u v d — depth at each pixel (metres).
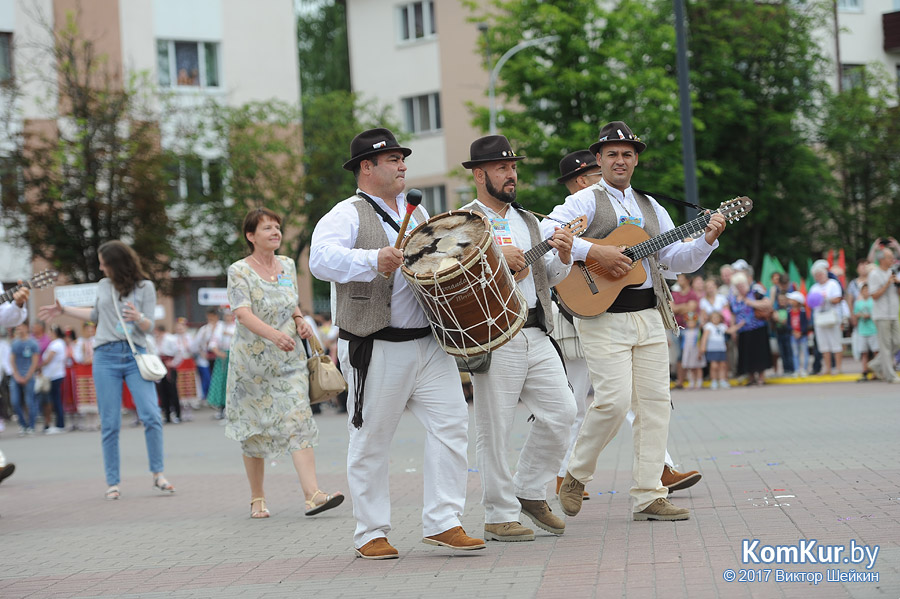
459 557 5.79
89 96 25.61
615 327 6.50
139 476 11.38
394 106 39.25
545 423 6.21
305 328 8.04
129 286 9.62
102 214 25.19
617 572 5.12
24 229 25.11
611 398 6.46
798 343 20.09
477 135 37.41
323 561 5.99
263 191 30.39
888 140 34.16
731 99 32.09
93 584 5.74
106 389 9.52
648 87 28.88
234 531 7.33
